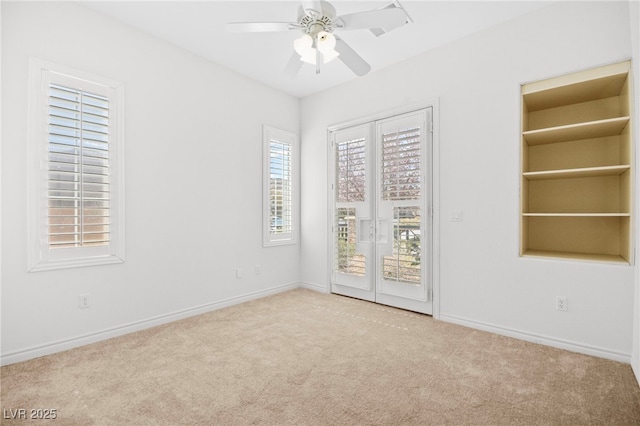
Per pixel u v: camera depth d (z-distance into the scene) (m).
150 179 2.77
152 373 1.96
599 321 2.16
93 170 2.42
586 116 2.57
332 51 2.00
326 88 3.95
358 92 3.62
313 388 1.79
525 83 2.48
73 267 2.32
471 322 2.75
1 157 2.01
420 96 3.09
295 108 4.22
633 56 1.92
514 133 2.52
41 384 1.83
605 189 2.45
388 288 3.32
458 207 2.83
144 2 2.35
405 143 3.18
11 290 2.06
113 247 2.53
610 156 2.44
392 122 3.28
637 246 1.87
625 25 2.08
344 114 3.77
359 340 2.48
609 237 2.45
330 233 3.91
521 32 2.49
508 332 2.54
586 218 2.54
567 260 2.28
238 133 3.53
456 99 2.85
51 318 2.23
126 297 2.62
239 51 3.08
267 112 3.85
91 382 1.85
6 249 2.04
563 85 2.31
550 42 2.36
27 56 2.12
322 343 2.43
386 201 3.33
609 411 1.56
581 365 2.03
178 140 2.98
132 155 2.65
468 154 2.77
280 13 2.50
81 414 1.56
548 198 2.70
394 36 2.79
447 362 2.10
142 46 2.72
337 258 3.82
